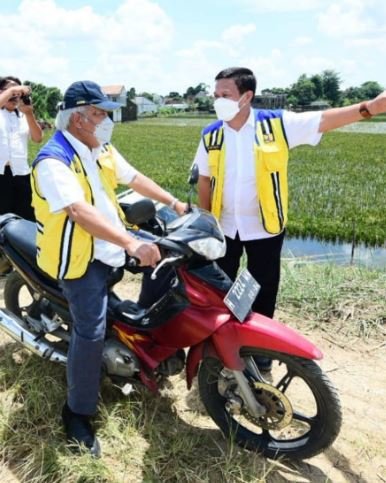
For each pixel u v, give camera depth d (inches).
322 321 174.6
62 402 127.5
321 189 570.9
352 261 323.6
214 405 120.3
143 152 1117.7
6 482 106.2
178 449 114.3
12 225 135.9
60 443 113.7
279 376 146.8
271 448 115.3
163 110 4365.2
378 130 2308.1
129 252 99.3
